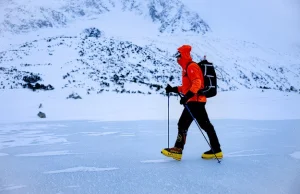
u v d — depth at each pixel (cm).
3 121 1252
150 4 8531
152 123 1103
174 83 3912
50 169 411
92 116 1463
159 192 309
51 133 844
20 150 573
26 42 5375
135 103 2119
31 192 312
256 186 329
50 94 2506
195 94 448
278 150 541
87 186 330
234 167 414
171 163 441
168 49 5594
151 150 549
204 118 457
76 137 751
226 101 2223
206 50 6191
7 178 367
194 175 373
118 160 464
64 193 308
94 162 452
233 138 691
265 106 1870
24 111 1717
